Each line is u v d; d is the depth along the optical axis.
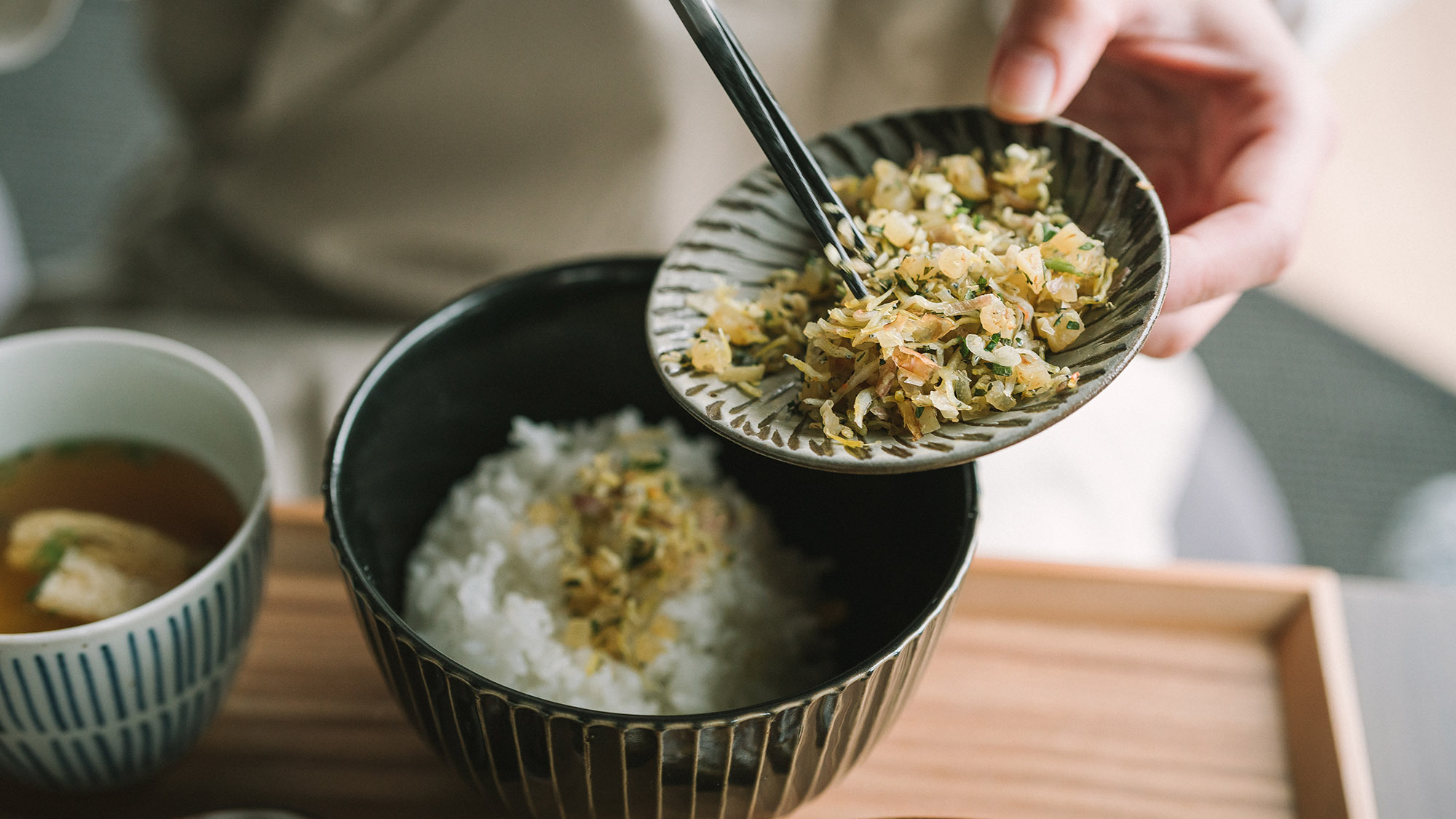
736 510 0.55
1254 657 0.56
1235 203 0.54
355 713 0.53
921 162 0.51
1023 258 0.46
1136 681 0.55
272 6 0.71
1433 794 0.55
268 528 0.50
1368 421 1.12
